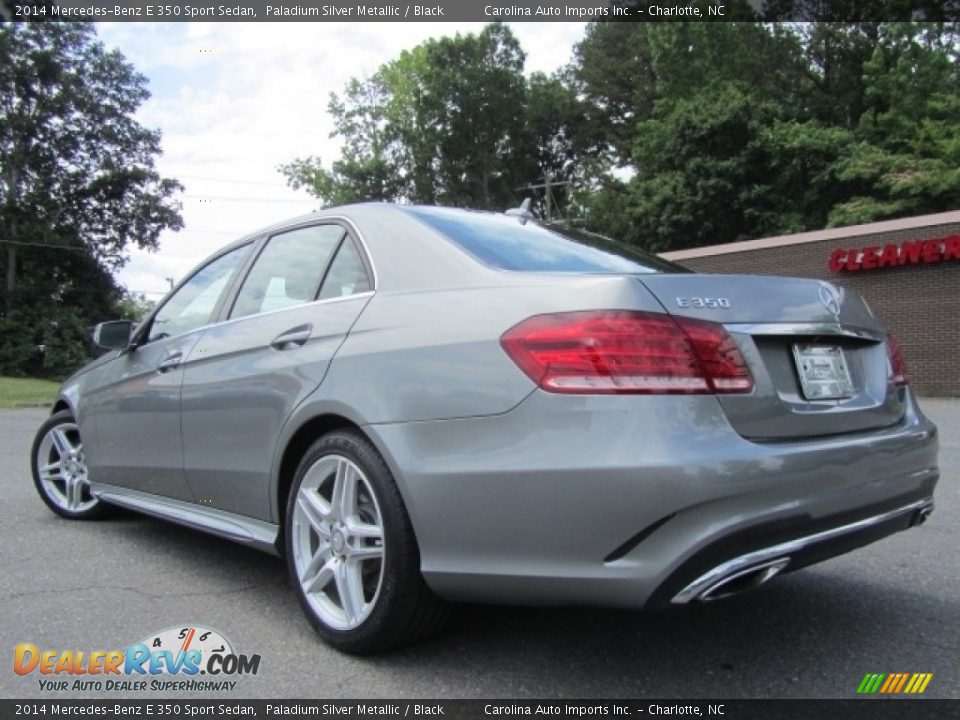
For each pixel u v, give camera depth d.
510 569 2.38
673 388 2.26
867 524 2.58
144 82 43.09
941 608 3.34
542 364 2.35
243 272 3.82
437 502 2.50
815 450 2.41
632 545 2.21
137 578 3.79
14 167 40.06
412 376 2.64
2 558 4.12
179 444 3.80
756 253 18.47
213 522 3.60
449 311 2.67
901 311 16.23
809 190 26.09
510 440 2.38
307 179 48.12
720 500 2.17
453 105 44.44
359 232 3.24
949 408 12.95
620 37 44.69
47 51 39.81
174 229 44.50
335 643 2.87
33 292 40.00
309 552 3.04
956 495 5.49
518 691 2.61
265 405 3.21
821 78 32.59
